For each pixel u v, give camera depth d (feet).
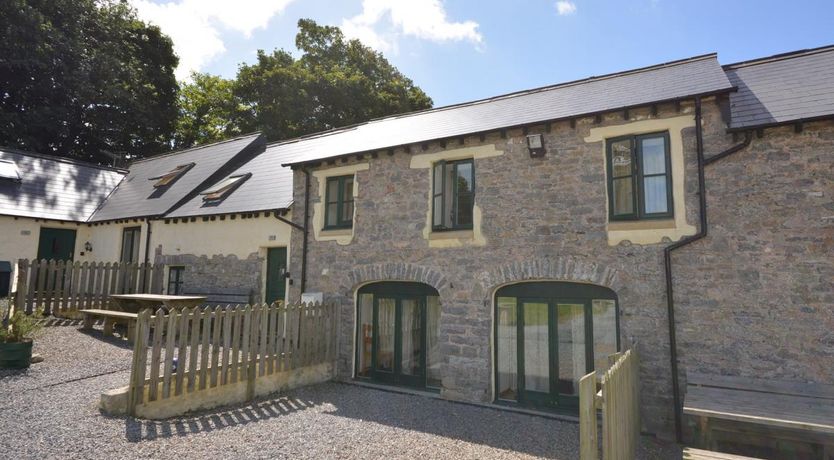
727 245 20.61
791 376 19.02
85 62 75.25
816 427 14.82
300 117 88.79
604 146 23.90
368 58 105.40
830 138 19.45
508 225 25.62
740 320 20.07
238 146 55.72
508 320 25.91
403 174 29.53
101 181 63.41
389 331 29.76
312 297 31.60
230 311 23.12
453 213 27.86
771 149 20.31
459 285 26.68
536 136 24.50
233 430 18.98
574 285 24.32
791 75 25.07
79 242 54.85
